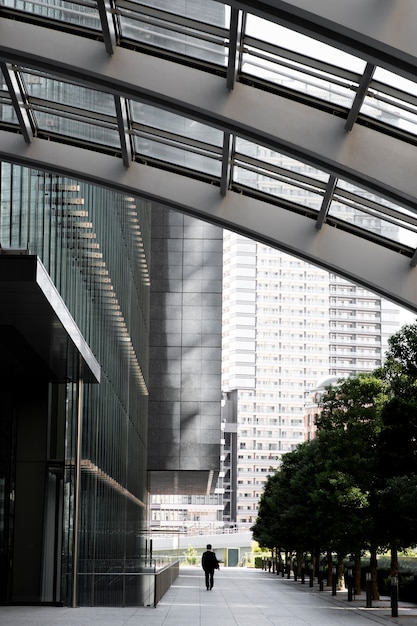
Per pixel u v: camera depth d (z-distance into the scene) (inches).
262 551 5329.7
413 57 510.9
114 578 1039.0
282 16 527.5
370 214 788.0
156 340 2287.2
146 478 2297.0
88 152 822.5
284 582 2106.3
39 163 818.2
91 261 1086.4
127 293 1553.9
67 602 934.4
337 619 937.5
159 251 2316.7
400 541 1098.7
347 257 818.8
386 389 1191.6
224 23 616.4
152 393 2266.2
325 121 674.2
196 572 3174.2
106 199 1221.1
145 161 828.6
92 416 1064.8
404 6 514.0
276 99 676.1
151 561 1200.2
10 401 953.5
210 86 674.2
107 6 616.4
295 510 1658.5
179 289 2303.2
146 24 642.2
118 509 1385.3
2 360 863.1
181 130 758.5
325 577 2089.1
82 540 979.9
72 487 946.1
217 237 2327.8
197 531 6259.8
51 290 646.5
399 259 816.9
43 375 938.7
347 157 669.9
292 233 823.7
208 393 2269.9
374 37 510.9
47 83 747.4
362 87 617.0
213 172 817.5
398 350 942.4
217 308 2298.2
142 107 734.5
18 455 946.7
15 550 933.8
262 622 880.9
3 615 821.2
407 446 901.2
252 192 826.8
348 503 1179.3
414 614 1018.1
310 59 624.1
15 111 767.7
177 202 827.4
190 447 2251.5
